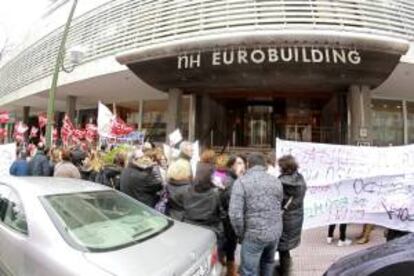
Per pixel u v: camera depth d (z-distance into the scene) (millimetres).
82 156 9070
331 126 17578
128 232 3602
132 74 16578
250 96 18281
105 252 3119
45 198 3793
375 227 8438
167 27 14938
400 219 6445
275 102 19672
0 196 4316
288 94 17594
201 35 13828
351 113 14570
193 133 17172
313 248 7051
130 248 3236
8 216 3959
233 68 13328
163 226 3906
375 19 13398
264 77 13688
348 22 13086
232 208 4414
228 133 19922
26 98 24875
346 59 12461
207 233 3896
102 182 7645
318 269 5941
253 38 12578
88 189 4285
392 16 13812
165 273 2852
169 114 16078
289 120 19391
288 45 12469
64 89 20625
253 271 4453
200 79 14461
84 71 17859
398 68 14539
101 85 19266
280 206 4625
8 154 10648
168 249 3275
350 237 7781
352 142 14438
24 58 25484
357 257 3744
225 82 14516
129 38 16203
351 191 6586
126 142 12969
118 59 14719
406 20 14078
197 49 13266
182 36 14281
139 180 5777
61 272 2973
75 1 12328
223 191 5363
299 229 5270
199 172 5152
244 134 19875
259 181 4504
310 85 14648
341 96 16219
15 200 3982
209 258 3646
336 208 6559
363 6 13469
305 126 19250
